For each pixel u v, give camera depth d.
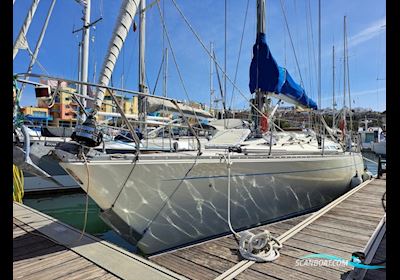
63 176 7.38
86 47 7.82
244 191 3.84
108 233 5.02
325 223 3.76
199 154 3.46
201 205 3.49
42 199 7.15
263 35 5.35
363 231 3.42
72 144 2.81
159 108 4.93
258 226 4.12
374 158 24.20
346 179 6.11
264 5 5.55
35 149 6.15
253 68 5.41
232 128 5.44
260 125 5.54
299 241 3.10
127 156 3.04
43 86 2.84
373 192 5.93
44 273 2.21
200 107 6.61
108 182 2.83
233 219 3.84
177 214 3.35
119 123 6.13
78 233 3.12
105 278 2.13
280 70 5.26
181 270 2.74
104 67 2.97
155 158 3.11
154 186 3.10
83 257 2.51
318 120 6.52
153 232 3.25
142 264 2.37
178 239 3.43
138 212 3.10
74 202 7.15
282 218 4.48
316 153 5.34
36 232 3.16
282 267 2.46
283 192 4.38
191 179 3.33
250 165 3.80
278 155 4.34
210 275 2.63
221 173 3.55
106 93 3.00
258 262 2.57
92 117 2.87
